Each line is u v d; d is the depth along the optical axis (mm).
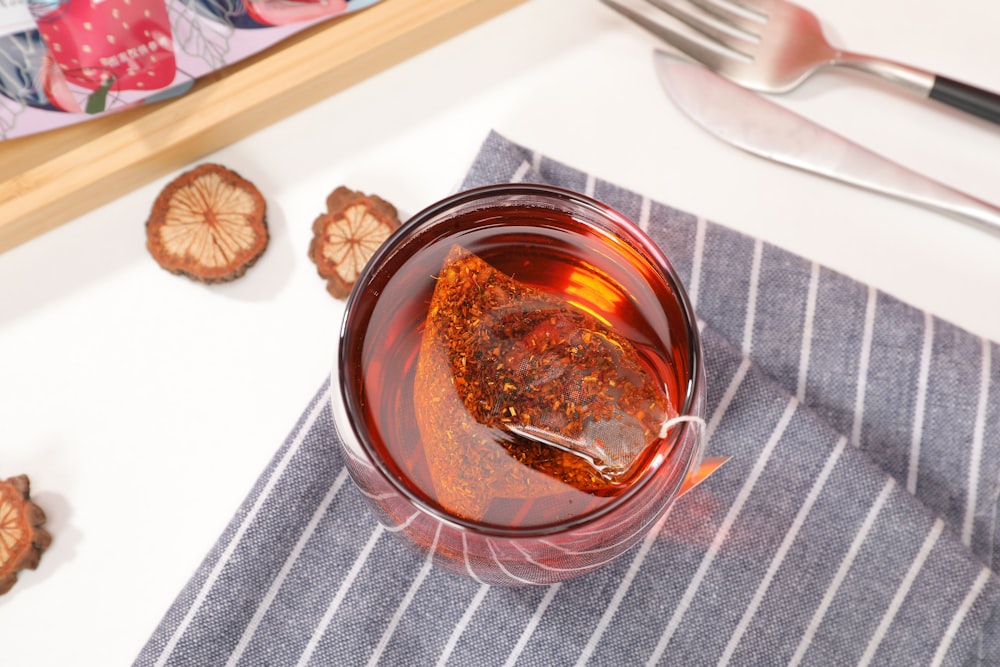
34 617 521
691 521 505
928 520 500
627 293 459
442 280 449
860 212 546
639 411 436
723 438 508
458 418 438
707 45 554
